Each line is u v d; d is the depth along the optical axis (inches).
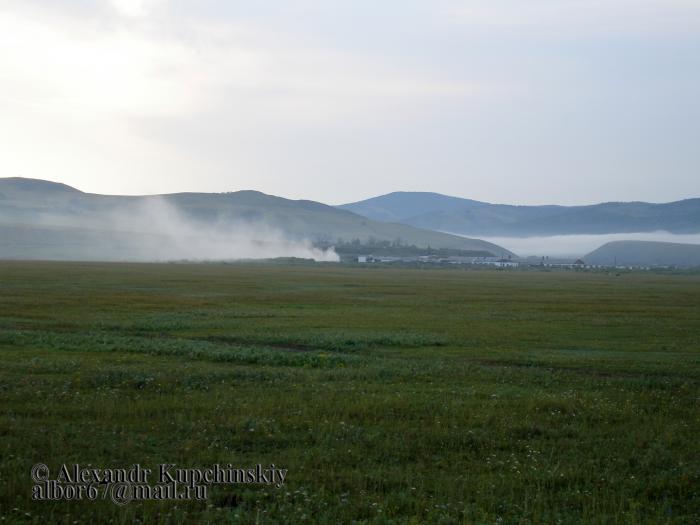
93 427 768.9
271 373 1165.1
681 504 611.8
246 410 864.9
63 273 5295.3
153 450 701.3
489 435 800.9
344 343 1685.5
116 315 2241.6
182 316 2277.3
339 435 771.4
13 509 542.3
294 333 1868.8
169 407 872.3
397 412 895.1
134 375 1088.8
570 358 1504.7
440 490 616.1
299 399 943.7
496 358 1491.1
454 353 1572.3
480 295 3890.3
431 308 2896.2
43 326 1883.6
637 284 6043.3
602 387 1152.2
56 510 553.0
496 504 589.3
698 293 4507.9
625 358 1533.0
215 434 763.4
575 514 578.9
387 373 1211.9
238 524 537.0
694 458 740.7
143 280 4621.1
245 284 4498.0
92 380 1041.5
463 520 551.2
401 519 551.2
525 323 2319.1
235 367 1245.7
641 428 856.9
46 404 864.3
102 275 5162.4
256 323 2126.0
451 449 749.3
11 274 4889.3
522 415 906.1
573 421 887.7
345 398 961.5
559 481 655.8
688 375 1326.3
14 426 751.1
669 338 1952.5
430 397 994.7
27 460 644.7
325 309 2733.8
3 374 1074.1
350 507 572.7
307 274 6540.4
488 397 1020.5
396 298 3491.6
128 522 534.9
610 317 2593.5
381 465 681.6
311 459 687.7
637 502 605.6
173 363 1279.5
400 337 1803.6
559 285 5502.0
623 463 714.2
